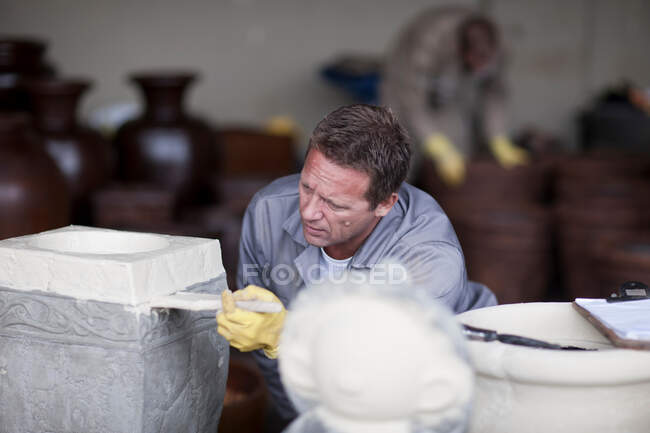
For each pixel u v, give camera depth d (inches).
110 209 144.7
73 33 245.4
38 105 140.6
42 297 61.5
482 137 219.3
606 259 153.8
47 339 61.8
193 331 64.9
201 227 146.2
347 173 62.2
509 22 280.8
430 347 44.9
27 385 63.1
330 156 62.0
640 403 53.2
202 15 261.4
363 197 63.6
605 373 51.2
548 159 213.0
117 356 59.7
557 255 190.9
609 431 53.2
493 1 279.6
